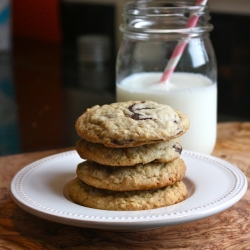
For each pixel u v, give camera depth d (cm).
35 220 53
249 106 108
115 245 49
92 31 147
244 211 53
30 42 167
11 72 131
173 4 66
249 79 108
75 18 153
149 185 51
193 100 62
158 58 65
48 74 127
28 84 120
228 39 110
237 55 109
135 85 64
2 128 91
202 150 64
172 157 52
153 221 47
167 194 52
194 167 56
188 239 50
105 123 51
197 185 53
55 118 96
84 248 49
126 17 64
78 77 123
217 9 111
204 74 64
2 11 151
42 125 92
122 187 51
